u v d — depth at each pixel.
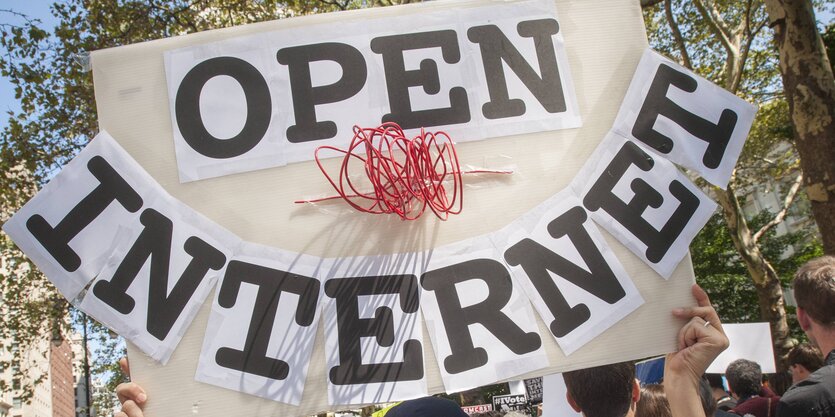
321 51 2.45
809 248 22.02
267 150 2.35
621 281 2.32
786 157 19.23
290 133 2.37
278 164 2.34
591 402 2.36
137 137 2.34
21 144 13.77
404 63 2.46
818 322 2.33
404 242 2.30
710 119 2.46
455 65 2.48
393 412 2.17
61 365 61.34
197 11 12.55
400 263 2.28
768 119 16.52
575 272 2.32
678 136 2.46
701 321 2.25
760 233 14.42
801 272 2.42
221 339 2.20
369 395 2.17
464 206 2.35
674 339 2.28
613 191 2.41
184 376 2.17
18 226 2.23
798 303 2.42
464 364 2.22
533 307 2.28
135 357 2.17
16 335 16.94
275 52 2.43
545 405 3.26
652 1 9.73
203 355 2.18
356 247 2.29
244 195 2.32
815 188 6.00
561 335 2.27
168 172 2.32
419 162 2.29
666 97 2.49
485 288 2.28
